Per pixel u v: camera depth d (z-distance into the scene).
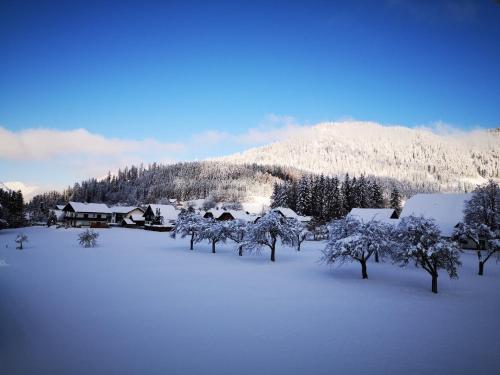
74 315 20.81
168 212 128.88
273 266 43.69
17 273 35.31
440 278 36.34
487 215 54.97
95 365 13.91
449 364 14.45
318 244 76.88
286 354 15.27
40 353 15.10
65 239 79.56
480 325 19.88
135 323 19.38
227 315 21.20
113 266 41.16
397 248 34.53
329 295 27.47
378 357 15.07
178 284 30.80
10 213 113.88
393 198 119.88
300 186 127.31
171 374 13.20
